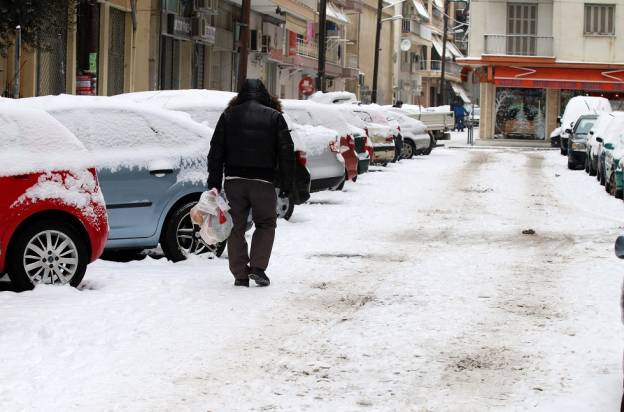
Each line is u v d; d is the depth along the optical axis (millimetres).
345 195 28375
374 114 41750
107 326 10797
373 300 12672
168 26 48406
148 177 15055
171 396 8367
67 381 8734
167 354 9758
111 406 8055
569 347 10195
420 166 44188
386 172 39156
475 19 74438
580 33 73250
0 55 28562
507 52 74188
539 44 73750
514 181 35969
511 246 18266
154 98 21609
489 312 11969
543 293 13273
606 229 21125
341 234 19703
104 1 41281
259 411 7984
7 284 13531
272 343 10273
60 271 12734
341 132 26375
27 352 9656
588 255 17094
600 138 34531
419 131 51219
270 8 65062
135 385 8664
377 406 8148
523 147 71250
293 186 13523
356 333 10758
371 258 16453
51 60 36938
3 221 12227
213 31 54469
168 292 12820
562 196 29953
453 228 21094
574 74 73562
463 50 169000
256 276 13398
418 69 133500
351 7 96125
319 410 8016
